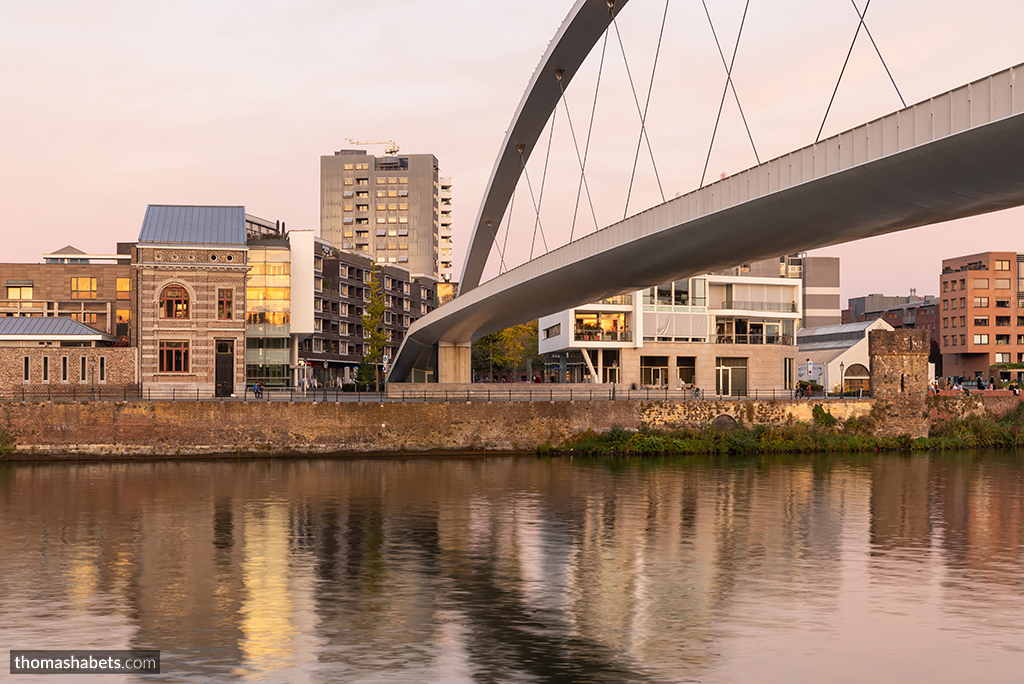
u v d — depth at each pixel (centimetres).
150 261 6925
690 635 2094
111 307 8700
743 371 9569
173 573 2714
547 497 4244
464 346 9344
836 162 3212
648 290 9362
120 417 5941
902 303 18100
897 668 1870
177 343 6956
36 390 6619
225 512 3816
